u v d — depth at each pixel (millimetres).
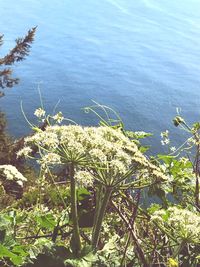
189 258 2664
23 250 2480
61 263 2404
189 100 145875
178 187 3322
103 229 3193
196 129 3562
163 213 2627
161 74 184375
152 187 3152
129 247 2977
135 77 179625
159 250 2961
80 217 3029
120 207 3299
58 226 3027
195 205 3203
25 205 3496
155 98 146750
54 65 193375
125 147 2707
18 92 138875
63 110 133625
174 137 60500
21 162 12953
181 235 2514
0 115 23625
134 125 118438
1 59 24719
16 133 98250
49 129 2613
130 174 2643
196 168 3412
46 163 2572
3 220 2660
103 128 2822
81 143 2582
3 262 2514
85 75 181375
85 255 2459
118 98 148250
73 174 2609
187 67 198625
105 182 2635
